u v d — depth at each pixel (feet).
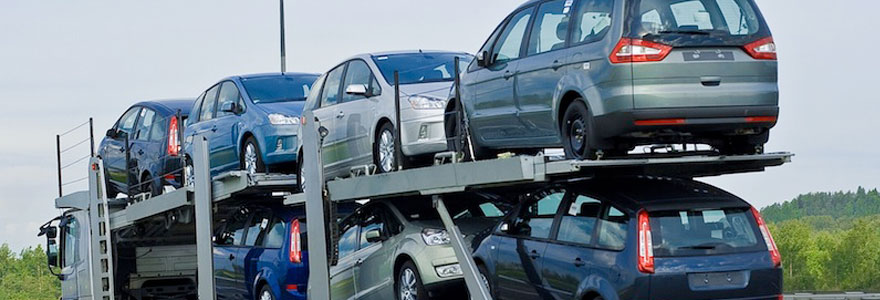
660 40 36.86
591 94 37.60
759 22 38.06
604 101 37.17
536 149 44.21
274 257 52.49
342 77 52.06
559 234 39.70
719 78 37.14
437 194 42.86
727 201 37.81
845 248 351.87
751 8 38.22
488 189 46.98
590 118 37.65
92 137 63.00
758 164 40.04
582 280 37.99
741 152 39.24
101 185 62.59
